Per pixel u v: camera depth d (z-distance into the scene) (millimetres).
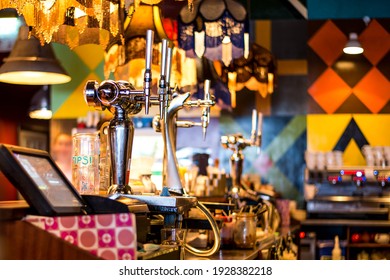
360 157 8531
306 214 8344
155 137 8203
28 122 9039
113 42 3477
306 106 8617
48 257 1745
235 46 4148
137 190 2980
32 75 5738
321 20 8648
